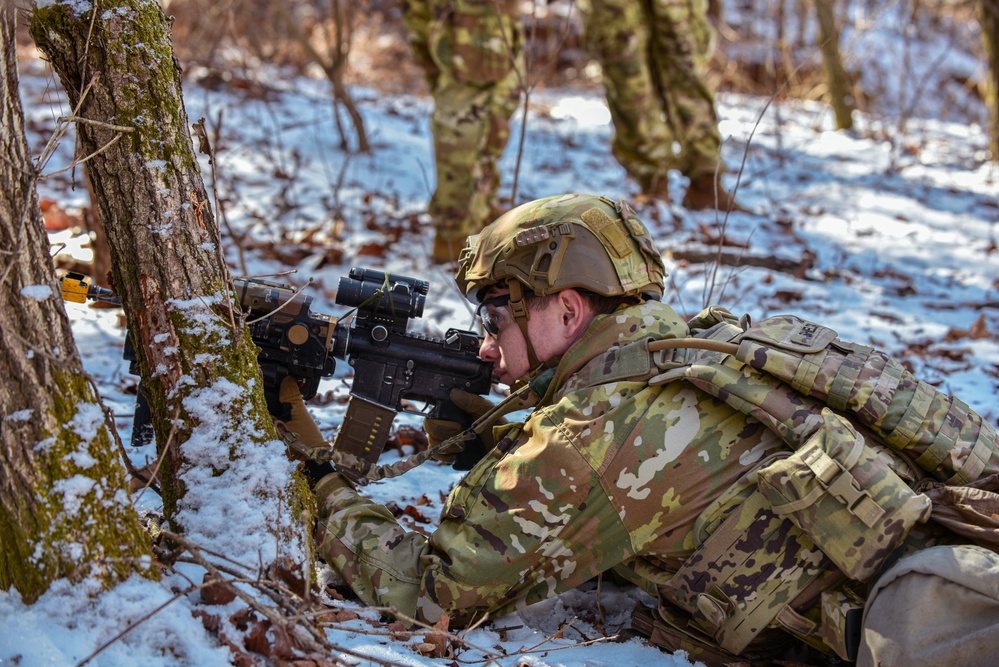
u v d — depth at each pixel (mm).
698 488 1977
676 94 6652
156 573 1804
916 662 1703
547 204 2172
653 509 1979
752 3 15969
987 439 2018
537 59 13688
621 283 2115
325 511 2205
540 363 2207
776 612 1924
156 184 1908
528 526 1996
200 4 10383
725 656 2023
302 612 1733
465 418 2396
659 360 2051
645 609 2184
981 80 15141
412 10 5785
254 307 2252
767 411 1958
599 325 2119
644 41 6508
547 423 2025
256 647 1755
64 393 1727
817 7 10414
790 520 1921
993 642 1663
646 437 1990
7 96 1651
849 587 1914
